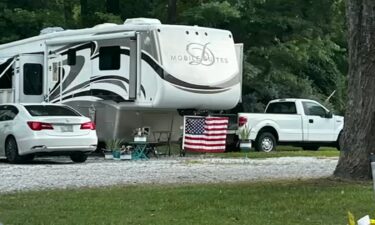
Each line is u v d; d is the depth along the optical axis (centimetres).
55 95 1922
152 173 1309
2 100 2000
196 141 1791
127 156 1717
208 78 1770
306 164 1547
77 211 829
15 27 2688
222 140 1833
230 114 1986
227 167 1456
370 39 1072
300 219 786
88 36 1833
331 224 760
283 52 2583
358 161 1089
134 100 1734
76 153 1590
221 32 1845
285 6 2572
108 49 1794
